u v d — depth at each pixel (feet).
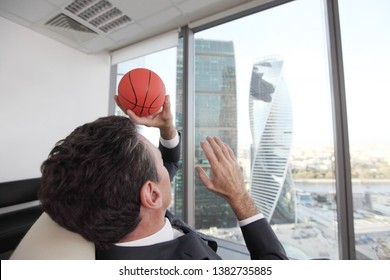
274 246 1.80
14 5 5.95
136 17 6.44
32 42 7.14
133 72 3.19
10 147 6.71
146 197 1.55
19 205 6.70
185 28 7.16
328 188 5.02
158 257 1.68
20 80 6.89
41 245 1.41
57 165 1.40
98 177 1.38
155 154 1.79
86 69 8.60
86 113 8.57
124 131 1.61
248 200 1.98
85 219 1.39
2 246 4.73
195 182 6.88
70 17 6.46
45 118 7.47
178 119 7.29
